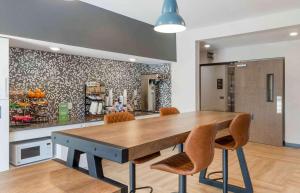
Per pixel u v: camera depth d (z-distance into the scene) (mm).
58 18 2844
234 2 3113
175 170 1635
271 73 5004
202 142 1559
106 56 3994
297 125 4996
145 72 5270
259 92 5160
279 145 4938
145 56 4074
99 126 1930
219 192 2758
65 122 3209
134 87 5043
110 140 1363
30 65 3260
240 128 2248
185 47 4648
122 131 1670
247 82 5297
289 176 3229
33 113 3301
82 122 3346
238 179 3125
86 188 1061
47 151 2867
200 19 3834
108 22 3453
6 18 2391
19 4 2494
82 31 3107
